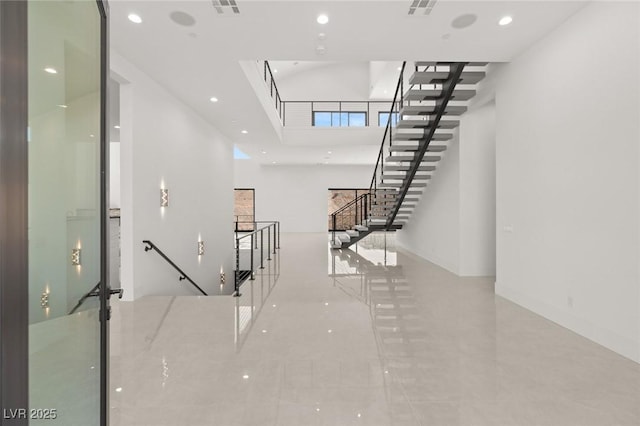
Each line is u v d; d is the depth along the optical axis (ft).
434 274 18.02
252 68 15.66
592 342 9.08
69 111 4.65
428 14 9.52
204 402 6.35
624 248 8.18
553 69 10.44
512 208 12.74
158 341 9.21
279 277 17.35
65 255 4.61
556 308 10.55
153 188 14.65
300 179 42.88
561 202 10.23
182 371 7.54
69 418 4.55
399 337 9.52
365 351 8.61
